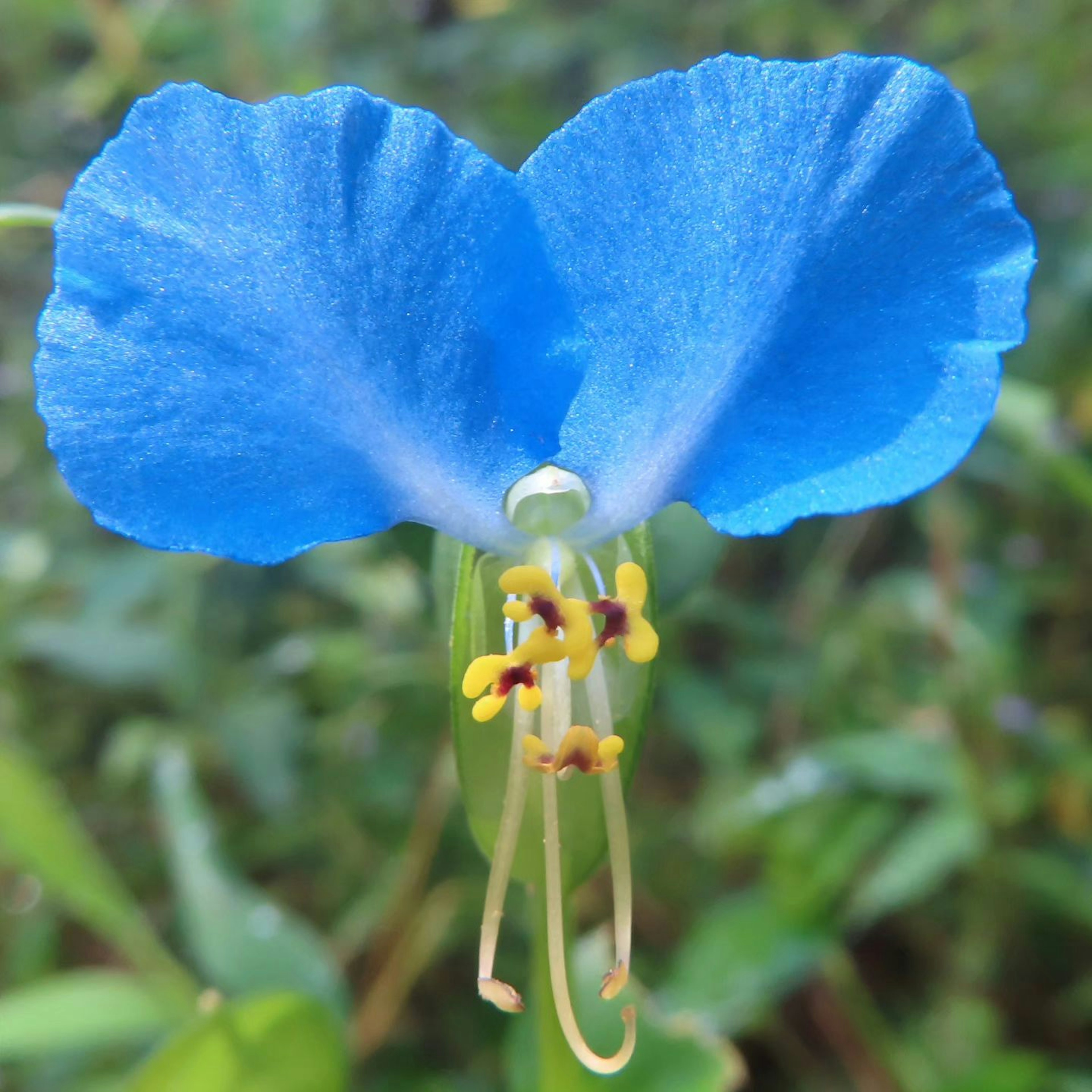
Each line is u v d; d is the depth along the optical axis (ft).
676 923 0.26
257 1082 0.19
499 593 0.16
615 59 0.35
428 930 0.25
